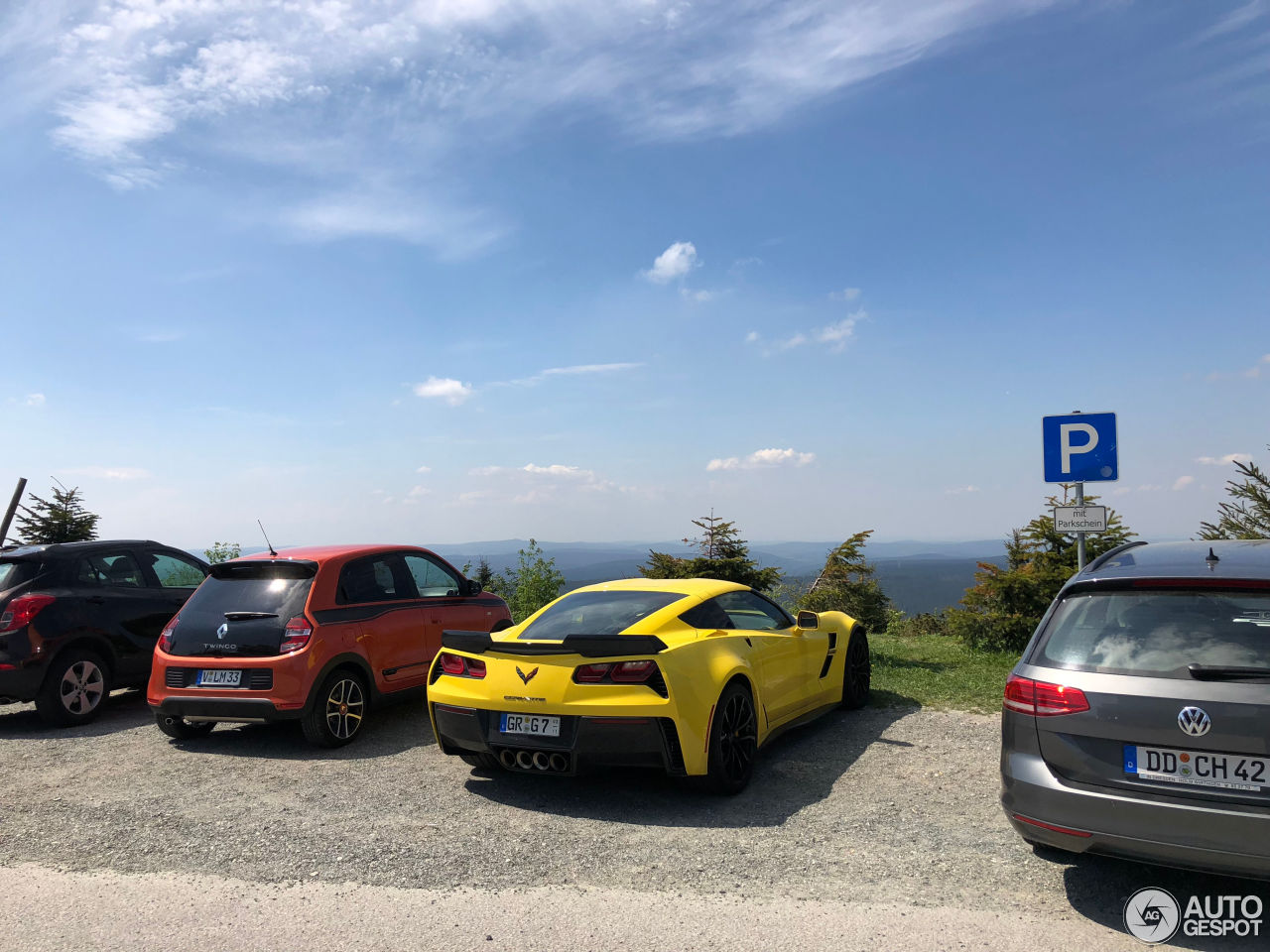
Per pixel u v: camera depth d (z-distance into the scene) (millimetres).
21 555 8188
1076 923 3512
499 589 18203
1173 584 3725
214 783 5973
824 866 4191
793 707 6543
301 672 6711
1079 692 3633
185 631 7074
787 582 17625
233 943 3488
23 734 7730
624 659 5211
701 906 3746
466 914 3717
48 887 4125
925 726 7133
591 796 5484
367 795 5605
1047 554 11820
